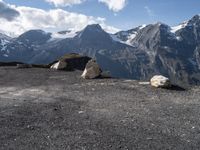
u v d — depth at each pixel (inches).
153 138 487.8
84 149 443.2
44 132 518.3
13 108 693.3
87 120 590.2
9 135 504.4
